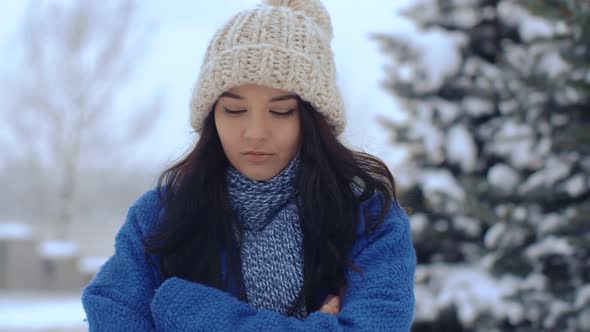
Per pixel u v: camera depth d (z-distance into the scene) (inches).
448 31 218.2
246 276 73.7
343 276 74.4
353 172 75.9
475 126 209.0
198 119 75.7
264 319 68.2
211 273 75.0
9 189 877.2
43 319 363.3
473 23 211.8
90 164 768.9
